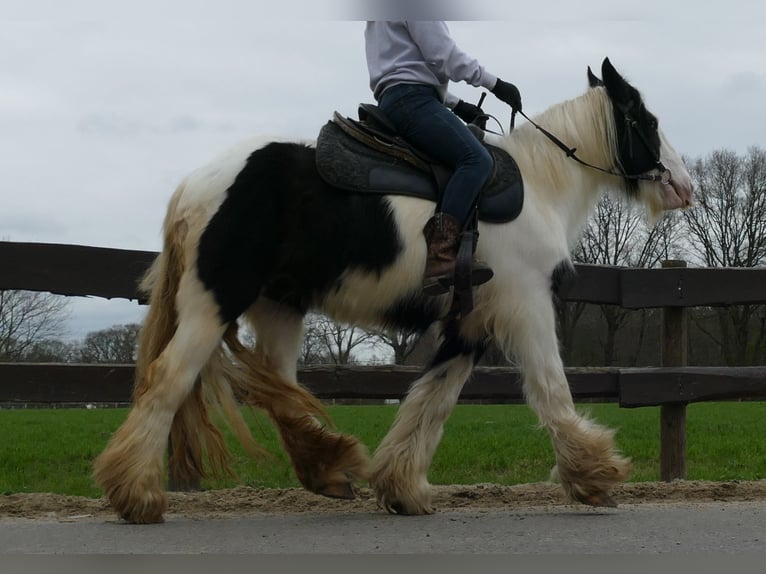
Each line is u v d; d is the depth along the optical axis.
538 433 13.15
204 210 4.81
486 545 4.13
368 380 6.79
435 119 5.08
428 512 5.21
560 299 5.63
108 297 6.59
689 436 12.65
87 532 4.48
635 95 5.62
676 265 7.32
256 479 7.99
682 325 7.21
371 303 5.03
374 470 5.28
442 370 5.32
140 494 4.65
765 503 5.83
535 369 5.09
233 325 5.07
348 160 4.95
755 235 35.22
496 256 5.04
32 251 6.52
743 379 7.01
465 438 12.19
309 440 5.41
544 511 5.39
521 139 5.48
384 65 5.28
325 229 4.89
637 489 6.30
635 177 5.65
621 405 6.99
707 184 35.66
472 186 4.94
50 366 6.47
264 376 5.14
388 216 4.93
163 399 4.69
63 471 9.39
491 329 5.17
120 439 4.70
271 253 4.91
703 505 5.69
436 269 4.87
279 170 4.92
